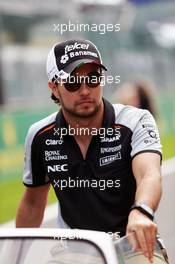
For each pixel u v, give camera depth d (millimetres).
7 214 15422
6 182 18641
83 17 21375
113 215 4715
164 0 39219
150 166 4461
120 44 26672
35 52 25891
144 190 4246
